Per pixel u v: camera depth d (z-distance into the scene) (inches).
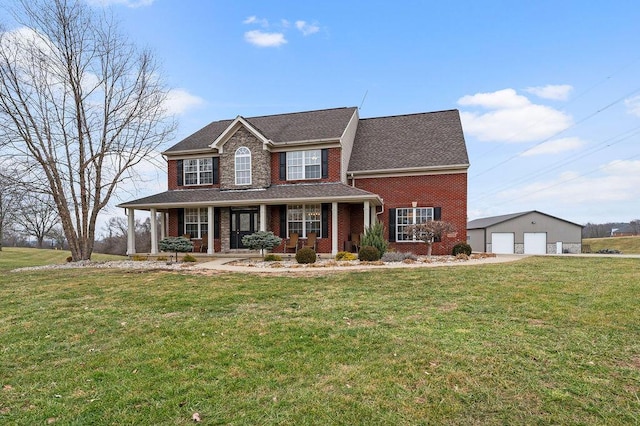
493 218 1441.9
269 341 183.2
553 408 117.0
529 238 1218.6
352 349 170.2
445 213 651.5
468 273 376.8
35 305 277.1
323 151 666.2
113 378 144.5
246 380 139.9
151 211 670.5
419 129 756.6
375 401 123.0
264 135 669.9
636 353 159.9
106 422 113.1
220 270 453.4
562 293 274.8
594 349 164.7
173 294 305.6
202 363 157.4
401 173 671.8
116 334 202.7
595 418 111.5
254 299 280.8
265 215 622.8
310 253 516.7
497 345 171.6
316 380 138.9
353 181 695.1
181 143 774.5
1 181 599.5
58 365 160.2
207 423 111.3
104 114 666.2
